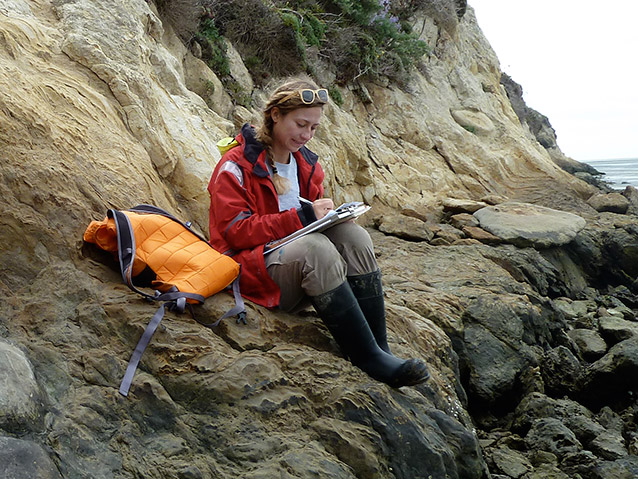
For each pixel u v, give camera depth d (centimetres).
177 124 523
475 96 1512
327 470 283
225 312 331
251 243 343
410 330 467
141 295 323
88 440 256
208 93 820
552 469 434
